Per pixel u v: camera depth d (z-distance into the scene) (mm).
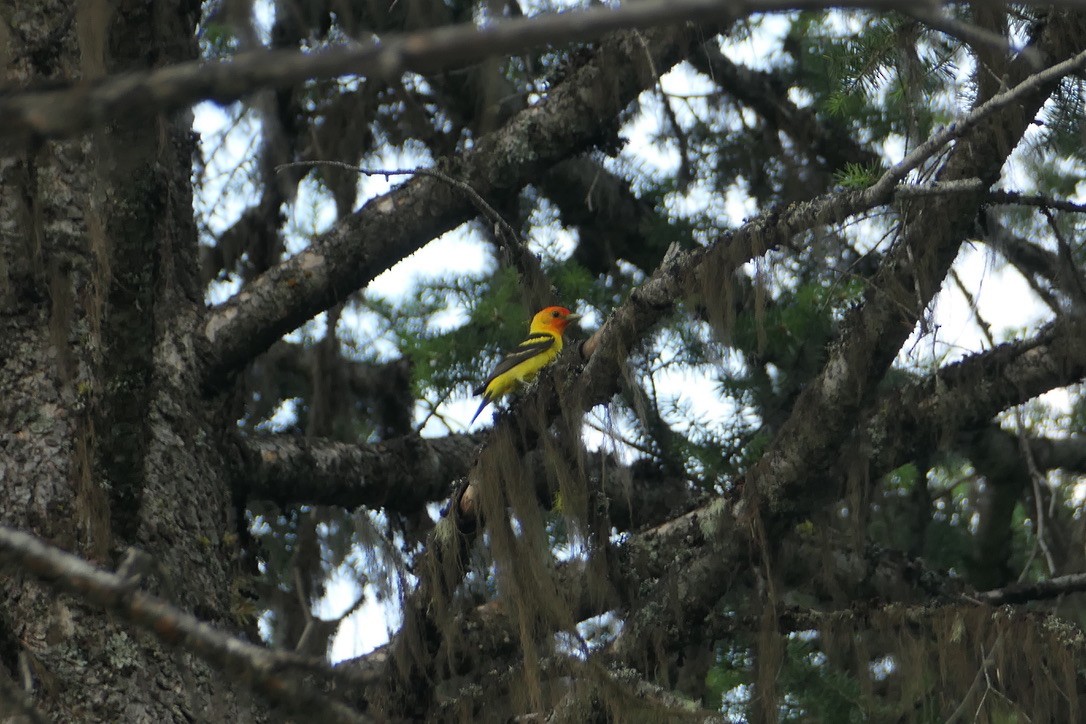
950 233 8984
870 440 10305
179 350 10219
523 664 9367
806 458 9820
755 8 2367
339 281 10828
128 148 7422
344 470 11219
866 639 11195
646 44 10984
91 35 7254
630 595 9977
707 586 10031
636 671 9258
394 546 10039
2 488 8250
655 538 10273
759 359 12344
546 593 9023
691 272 9070
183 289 10641
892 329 9328
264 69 2414
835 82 10508
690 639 10172
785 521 10180
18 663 7785
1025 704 9469
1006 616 9742
